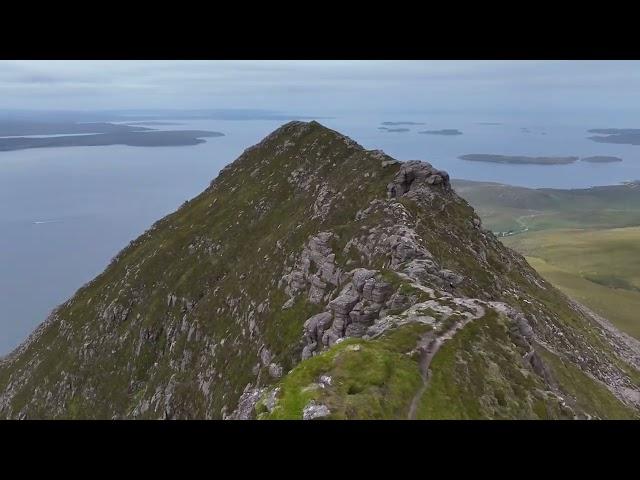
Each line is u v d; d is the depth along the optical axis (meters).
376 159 136.00
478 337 57.12
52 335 182.88
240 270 139.75
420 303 66.75
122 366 147.75
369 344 51.97
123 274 181.88
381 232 99.88
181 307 147.62
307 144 179.38
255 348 104.19
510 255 127.94
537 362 60.59
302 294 105.94
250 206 168.75
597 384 78.75
